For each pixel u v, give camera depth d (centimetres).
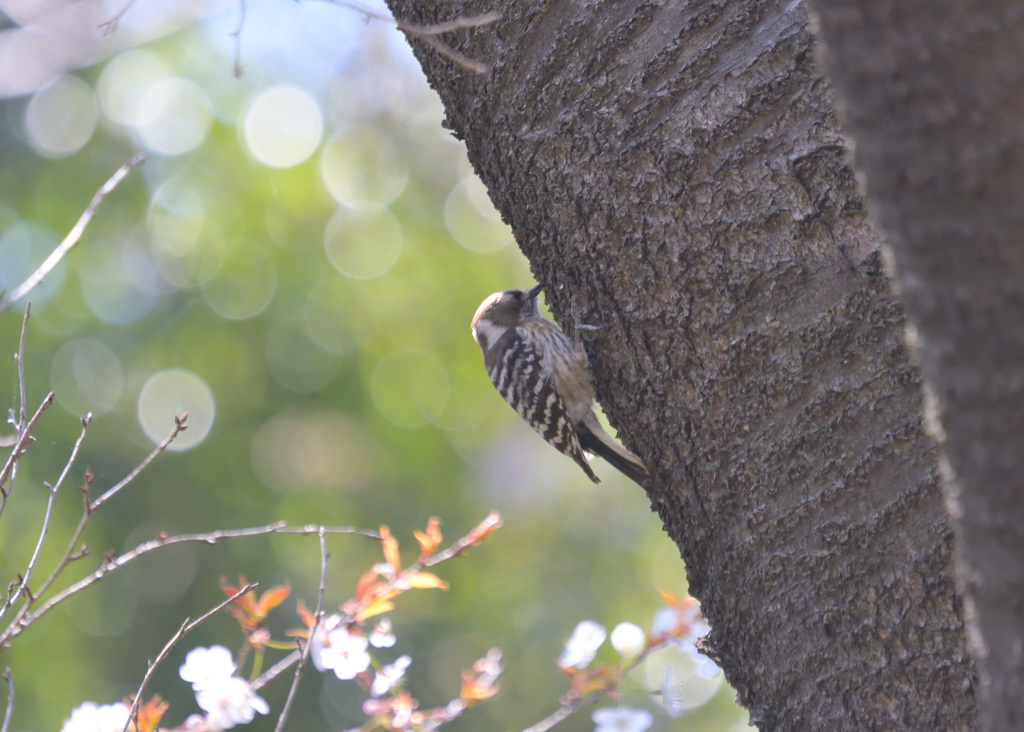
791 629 563
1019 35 307
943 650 502
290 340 2278
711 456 607
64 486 1992
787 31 567
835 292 548
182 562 2073
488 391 2434
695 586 645
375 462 2322
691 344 609
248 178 2292
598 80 627
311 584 2158
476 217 2512
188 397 2175
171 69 2252
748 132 575
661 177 604
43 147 2191
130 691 1952
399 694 837
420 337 2377
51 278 2122
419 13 725
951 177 320
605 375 679
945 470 353
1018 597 334
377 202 2444
